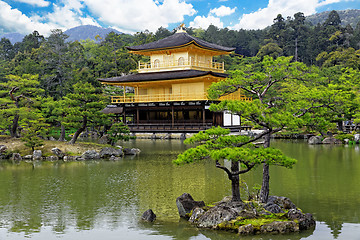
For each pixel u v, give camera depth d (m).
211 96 29.97
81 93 59.66
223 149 23.86
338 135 73.44
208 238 23.39
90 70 117.31
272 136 84.94
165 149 67.62
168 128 64.88
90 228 25.42
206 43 77.06
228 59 140.00
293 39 170.88
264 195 27.67
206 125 63.06
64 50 122.69
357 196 31.77
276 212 26.34
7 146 59.59
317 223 25.50
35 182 39.75
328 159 51.66
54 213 28.78
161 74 70.62
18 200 32.56
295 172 42.50
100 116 59.19
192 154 24.25
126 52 125.75
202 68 72.25
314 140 72.19
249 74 30.64
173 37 77.25
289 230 23.98
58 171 46.03
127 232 24.61
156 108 69.38
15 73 114.75
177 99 67.12
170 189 35.53
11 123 64.94
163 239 23.38
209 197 32.16
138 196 33.25
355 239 22.69
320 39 156.75
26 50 160.38
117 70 122.69
